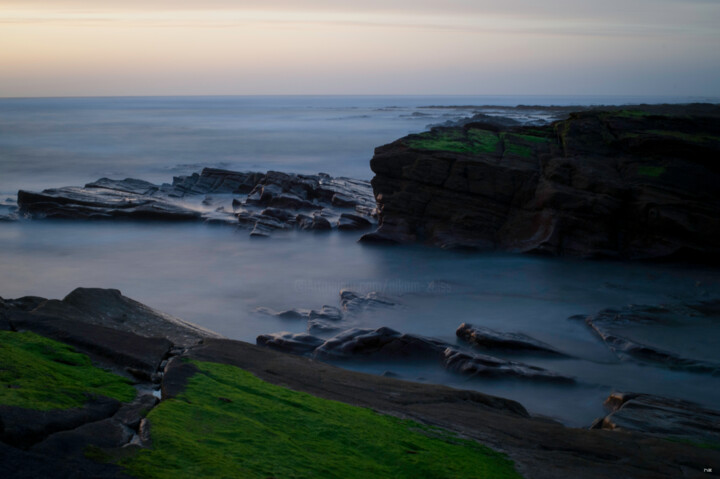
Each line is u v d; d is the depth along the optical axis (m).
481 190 32.91
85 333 11.93
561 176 31.47
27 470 6.12
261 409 9.07
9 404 7.49
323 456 7.70
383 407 10.59
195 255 32.41
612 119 34.50
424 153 34.44
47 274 28.66
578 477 8.28
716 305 22.70
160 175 66.50
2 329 11.78
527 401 14.87
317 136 116.75
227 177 52.44
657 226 29.23
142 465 6.54
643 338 19.14
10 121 164.38
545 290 25.50
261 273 28.92
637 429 11.34
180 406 8.55
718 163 30.56
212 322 21.97
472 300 24.30
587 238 30.22
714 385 15.83
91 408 8.16
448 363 16.53
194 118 196.00
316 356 17.00
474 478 7.64
